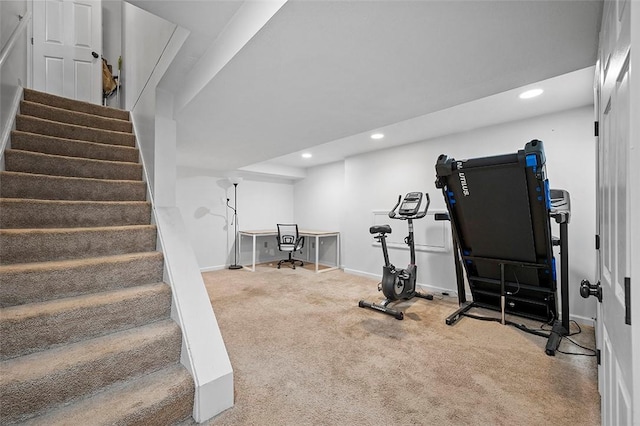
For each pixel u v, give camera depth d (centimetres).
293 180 692
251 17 143
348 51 155
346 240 528
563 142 292
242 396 169
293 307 334
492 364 206
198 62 204
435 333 260
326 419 151
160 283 191
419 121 327
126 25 402
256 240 634
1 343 128
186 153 409
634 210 56
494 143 340
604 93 103
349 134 313
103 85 382
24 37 247
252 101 221
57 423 116
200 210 547
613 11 83
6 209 171
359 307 334
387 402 164
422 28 135
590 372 195
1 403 111
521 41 144
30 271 149
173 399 139
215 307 334
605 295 101
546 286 269
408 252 433
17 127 221
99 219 206
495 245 270
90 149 248
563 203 257
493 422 149
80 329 147
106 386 137
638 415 55
